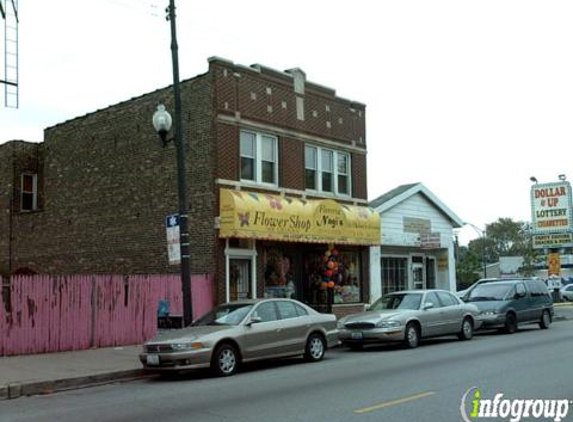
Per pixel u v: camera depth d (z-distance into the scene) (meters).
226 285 20.36
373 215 25.02
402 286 28.70
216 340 12.80
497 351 15.60
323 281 23.38
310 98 24.12
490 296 22.30
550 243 39.44
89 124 25.06
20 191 27.89
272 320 14.20
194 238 20.70
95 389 12.10
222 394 10.62
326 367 13.72
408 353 15.97
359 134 26.20
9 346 15.71
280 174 22.56
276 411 8.88
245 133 21.72
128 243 22.97
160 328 15.16
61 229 25.70
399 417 8.22
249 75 21.81
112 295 17.83
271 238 20.61
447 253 30.83
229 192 20.08
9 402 10.99
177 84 15.85
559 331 21.94
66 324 16.81
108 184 23.98
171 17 15.81
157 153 22.31
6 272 27.84
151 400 10.36
